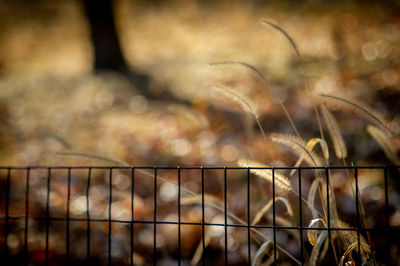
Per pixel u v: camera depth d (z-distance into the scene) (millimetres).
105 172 4309
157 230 3133
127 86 7184
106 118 6051
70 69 9438
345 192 3154
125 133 5352
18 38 12602
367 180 3275
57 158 4824
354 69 5512
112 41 8656
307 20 8375
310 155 1521
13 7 13992
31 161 4812
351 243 1575
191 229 3062
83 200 3547
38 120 6305
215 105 5352
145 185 3953
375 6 7715
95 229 3211
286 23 8539
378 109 4289
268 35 7996
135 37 11023
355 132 3914
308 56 6469
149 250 2963
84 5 8836
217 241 2934
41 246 3088
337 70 5633
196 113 2842
